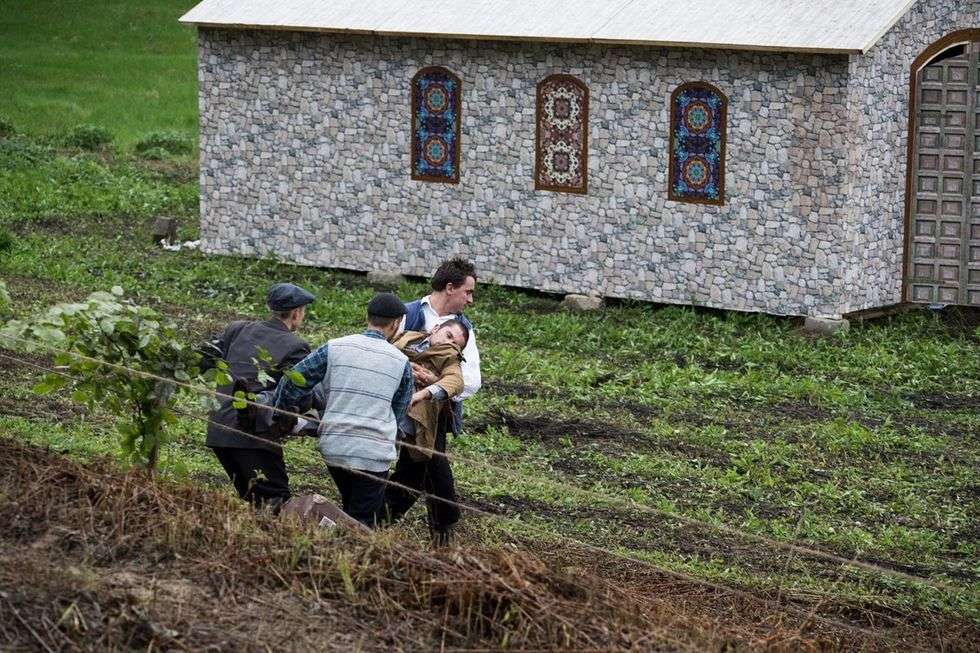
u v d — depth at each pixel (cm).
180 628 1117
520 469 2136
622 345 2986
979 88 3116
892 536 1897
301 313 1619
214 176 3803
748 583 1661
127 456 1545
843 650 1429
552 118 3338
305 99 3644
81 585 1150
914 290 3234
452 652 1132
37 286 3250
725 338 3022
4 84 6588
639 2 3288
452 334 1655
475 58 3403
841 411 2541
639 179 3256
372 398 1536
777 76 3066
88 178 4825
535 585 1223
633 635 1171
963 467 2233
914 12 3127
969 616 1611
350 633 1153
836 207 3050
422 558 1263
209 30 3734
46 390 1525
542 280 3419
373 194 3600
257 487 1543
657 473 2144
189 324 3050
